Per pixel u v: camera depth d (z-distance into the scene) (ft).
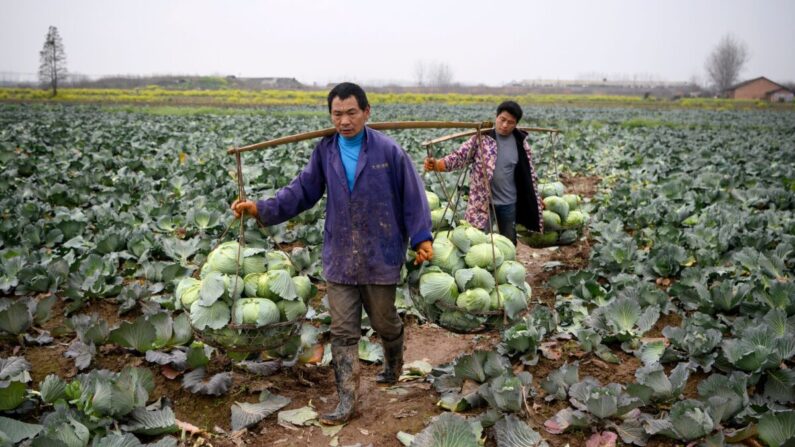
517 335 15.12
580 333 15.81
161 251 22.39
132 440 10.50
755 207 33.58
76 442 10.62
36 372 14.32
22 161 38.47
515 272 13.25
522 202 19.43
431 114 141.08
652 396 12.84
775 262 19.83
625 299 16.71
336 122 11.87
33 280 18.56
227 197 30.55
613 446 11.55
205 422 12.76
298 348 14.83
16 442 10.82
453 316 12.90
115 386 11.64
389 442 12.13
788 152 54.34
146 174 38.52
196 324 12.00
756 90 350.84
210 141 57.67
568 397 13.39
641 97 297.12
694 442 11.46
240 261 12.69
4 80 389.80
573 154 55.21
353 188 12.13
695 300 18.33
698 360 14.57
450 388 13.70
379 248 12.25
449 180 34.94
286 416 12.83
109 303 18.74
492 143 18.44
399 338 13.58
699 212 30.45
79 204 30.68
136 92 232.94
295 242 25.43
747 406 12.19
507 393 12.09
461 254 13.53
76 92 223.30
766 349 13.03
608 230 25.95
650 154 55.67
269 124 87.51
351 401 12.62
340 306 12.49
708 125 111.24
